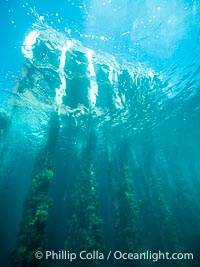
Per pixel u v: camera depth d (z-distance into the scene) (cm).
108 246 1441
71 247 962
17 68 1375
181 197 1728
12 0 1086
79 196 1111
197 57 1182
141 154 1803
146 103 1399
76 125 1488
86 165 1223
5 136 1552
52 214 1471
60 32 1236
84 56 1300
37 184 984
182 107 1566
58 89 1277
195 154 2739
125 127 1545
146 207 1469
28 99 1372
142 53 1304
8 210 2009
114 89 1340
